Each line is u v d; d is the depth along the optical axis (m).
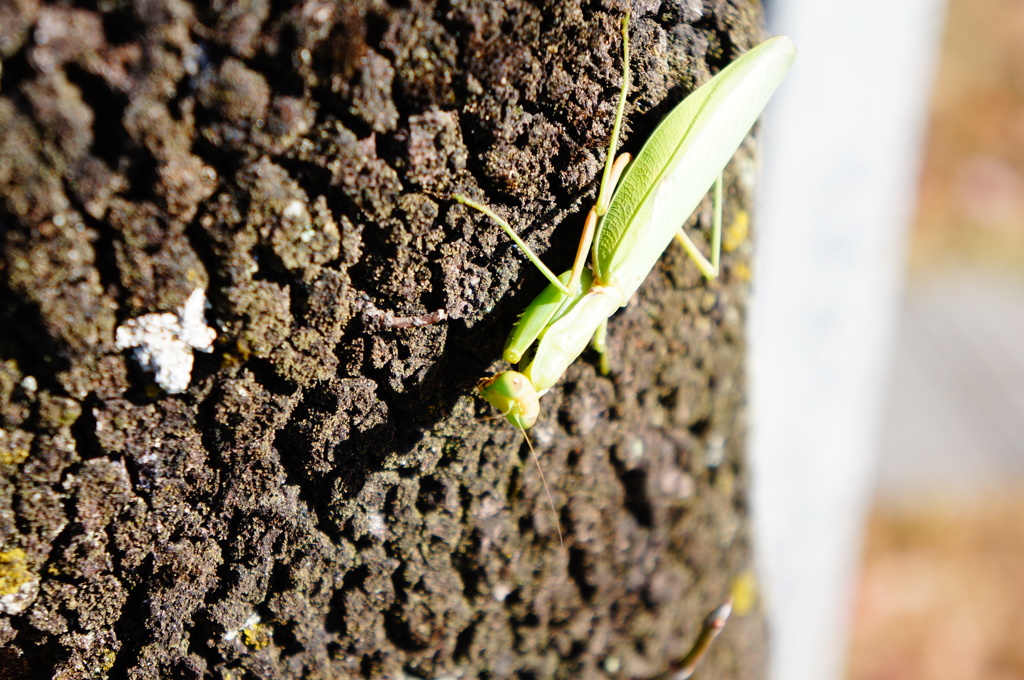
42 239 0.28
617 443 0.34
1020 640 0.66
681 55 0.32
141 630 0.31
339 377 0.31
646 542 0.36
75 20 0.28
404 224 0.30
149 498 0.30
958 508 0.72
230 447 0.30
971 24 1.08
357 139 0.29
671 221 0.32
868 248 0.39
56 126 0.28
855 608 0.67
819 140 0.37
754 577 0.39
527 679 0.36
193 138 0.29
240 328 0.30
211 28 0.28
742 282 0.35
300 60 0.29
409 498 0.32
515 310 0.32
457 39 0.29
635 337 0.33
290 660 0.32
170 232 0.29
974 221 0.93
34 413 0.29
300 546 0.32
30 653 0.30
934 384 0.79
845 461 0.41
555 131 0.31
